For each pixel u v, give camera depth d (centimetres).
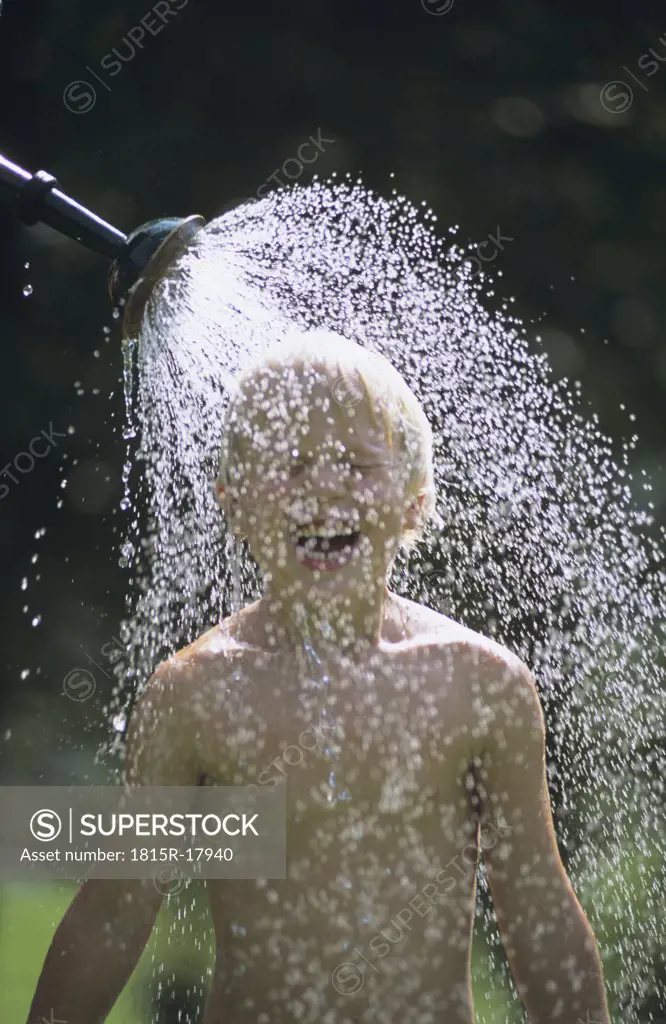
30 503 1645
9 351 1706
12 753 1288
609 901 773
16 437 1670
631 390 1712
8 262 1716
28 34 1706
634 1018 761
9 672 1456
